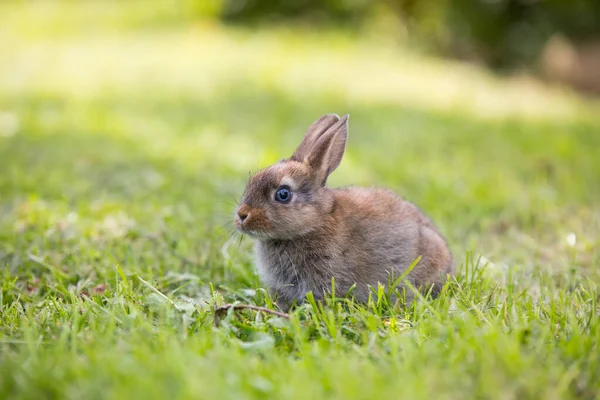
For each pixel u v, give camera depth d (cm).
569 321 489
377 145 1220
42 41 2464
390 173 1038
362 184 988
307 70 1878
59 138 1216
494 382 370
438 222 830
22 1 3300
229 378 371
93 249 673
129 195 912
